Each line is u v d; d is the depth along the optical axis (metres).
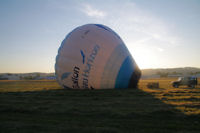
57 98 13.12
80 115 7.86
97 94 14.08
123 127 6.12
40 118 7.54
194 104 9.40
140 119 7.00
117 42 17.64
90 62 16.12
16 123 6.77
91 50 16.41
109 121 6.84
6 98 13.67
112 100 11.53
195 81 21.59
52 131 5.82
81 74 16.28
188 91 15.50
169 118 7.04
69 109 8.82
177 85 22.33
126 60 17.28
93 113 8.05
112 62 16.53
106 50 16.64
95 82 16.25
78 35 17.48
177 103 9.85
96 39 16.92
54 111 8.51
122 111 8.16
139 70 18.67
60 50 18.17
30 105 10.41
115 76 16.61
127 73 17.03
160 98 11.86
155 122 6.59
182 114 7.42
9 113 8.61
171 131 5.66
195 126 6.06
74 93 15.05
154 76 115.06
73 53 16.75
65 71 17.22
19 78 126.06
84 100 11.92
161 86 24.69
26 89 23.81
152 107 9.01
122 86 17.27
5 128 6.18
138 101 10.89
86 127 6.13
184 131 5.62
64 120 7.14
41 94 15.61
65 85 17.88
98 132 5.65
